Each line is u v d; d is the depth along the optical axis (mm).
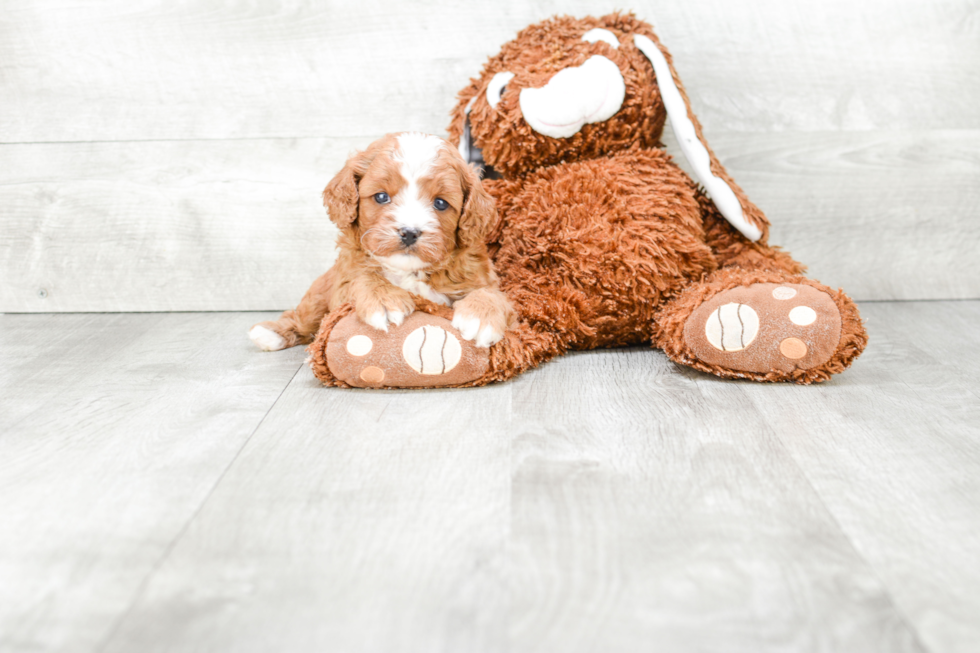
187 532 1075
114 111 2275
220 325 2225
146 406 1561
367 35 2227
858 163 2287
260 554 1021
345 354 1592
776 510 1125
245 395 1620
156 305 2371
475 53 2234
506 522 1092
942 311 2246
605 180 1874
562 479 1220
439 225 1588
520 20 2211
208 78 2252
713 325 1619
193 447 1354
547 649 838
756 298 1625
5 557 1019
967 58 2225
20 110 2279
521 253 1904
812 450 1324
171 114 2275
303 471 1254
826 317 1587
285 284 2355
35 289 2359
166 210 2326
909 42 2217
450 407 1532
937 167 2285
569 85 1839
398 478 1226
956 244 2334
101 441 1385
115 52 2240
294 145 2285
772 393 1603
